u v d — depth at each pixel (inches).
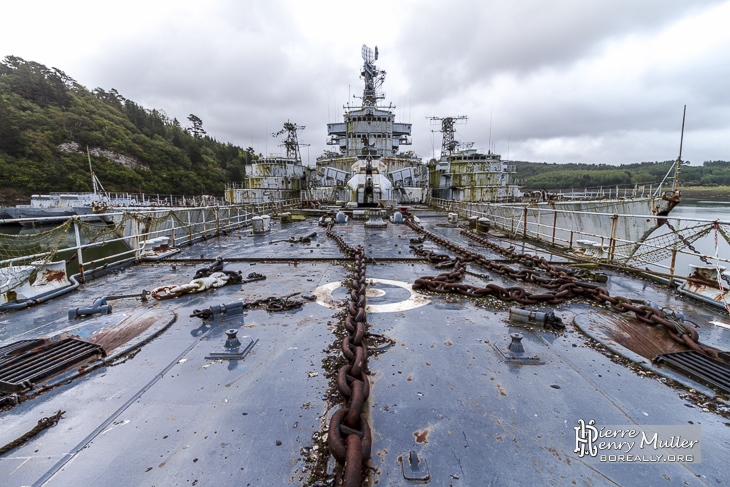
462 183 1413.6
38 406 102.5
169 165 4148.6
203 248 404.5
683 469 79.8
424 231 502.6
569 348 143.1
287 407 101.3
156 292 208.4
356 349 112.8
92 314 181.9
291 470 78.2
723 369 120.4
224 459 81.7
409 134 1531.7
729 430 93.2
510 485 75.1
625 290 240.4
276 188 1448.1
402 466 79.2
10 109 3334.2
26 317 182.1
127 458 82.2
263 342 146.5
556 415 99.0
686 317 185.8
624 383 116.3
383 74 1358.3
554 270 263.6
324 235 518.0
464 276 270.1
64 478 76.4
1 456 82.6
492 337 153.1
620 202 698.2
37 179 2834.6
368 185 887.1
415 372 122.2
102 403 104.0
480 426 93.7
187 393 109.0
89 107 4318.4
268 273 277.3
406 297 212.5
